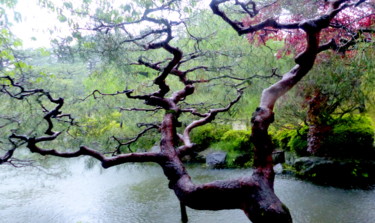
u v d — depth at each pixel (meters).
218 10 2.44
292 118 6.42
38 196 6.30
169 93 4.93
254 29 2.47
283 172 6.62
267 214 1.69
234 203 1.86
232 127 8.95
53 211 5.58
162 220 4.86
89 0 2.16
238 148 8.11
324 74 3.94
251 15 2.85
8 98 3.80
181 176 2.23
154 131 5.46
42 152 2.43
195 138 8.91
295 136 7.14
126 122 5.12
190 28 3.63
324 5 3.53
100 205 5.75
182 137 3.12
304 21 2.06
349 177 5.66
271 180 1.89
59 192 6.49
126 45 3.13
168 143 2.54
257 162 1.96
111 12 2.22
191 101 5.45
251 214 1.77
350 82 3.76
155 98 2.97
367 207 4.62
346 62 3.47
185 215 4.62
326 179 5.85
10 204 5.93
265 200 1.75
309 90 4.89
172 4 2.25
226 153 8.06
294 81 2.24
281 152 7.43
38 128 3.83
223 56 4.57
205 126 9.03
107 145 4.46
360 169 5.65
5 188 6.80
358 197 5.04
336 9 2.48
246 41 4.70
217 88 5.25
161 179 7.15
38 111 3.86
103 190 6.53
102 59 2.67
